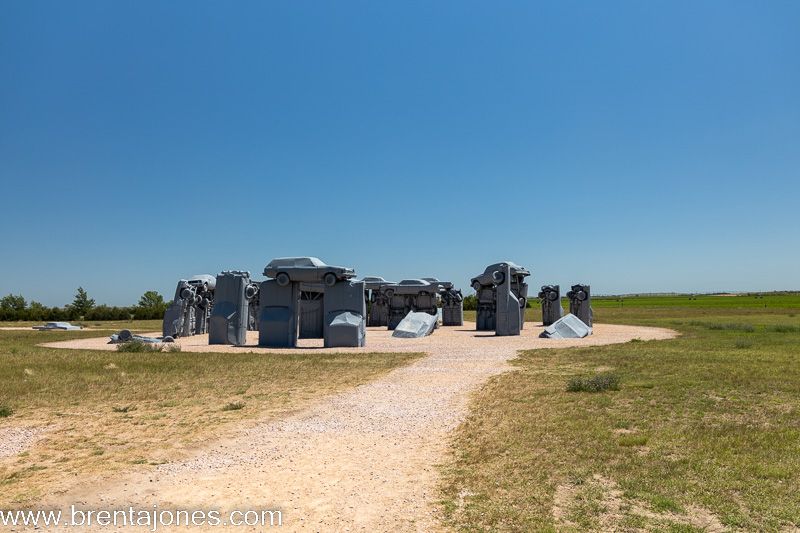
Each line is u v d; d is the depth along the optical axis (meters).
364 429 12.01
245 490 8.33
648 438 10.48
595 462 9.16
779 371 18.38
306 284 37.91
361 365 22.67
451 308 59.22
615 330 44.66
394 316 57.25
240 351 28.94
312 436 11.44
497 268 46.50
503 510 7.35
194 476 8.97
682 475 8.43
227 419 12.98
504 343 33.53
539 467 9.02
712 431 10.97
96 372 20.42
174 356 25.94
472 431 11.62
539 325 54.31
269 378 19.27
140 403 14.95
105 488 8.46
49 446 10.75
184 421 12.79
